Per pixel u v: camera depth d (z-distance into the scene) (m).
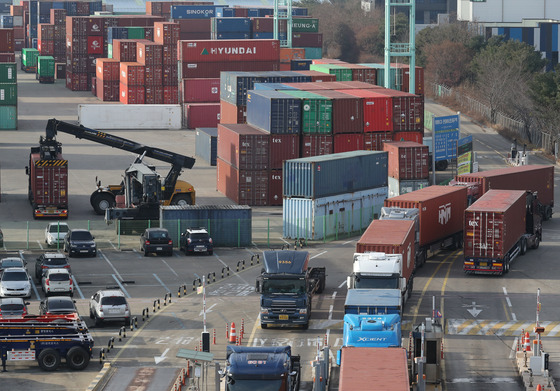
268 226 158.25
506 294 126.31
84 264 142.25
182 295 125.38
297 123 184.88
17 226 166.38
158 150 176.25
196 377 89.50
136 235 163.25
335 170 162.62
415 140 194.38
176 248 155.25
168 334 108.44
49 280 122.50
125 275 135.88
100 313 109.88
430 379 92.06
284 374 77.62
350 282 110.25
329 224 162.75
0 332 95.94
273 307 108.69
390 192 190.00
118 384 91.69
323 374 87.62
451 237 152.88
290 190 161.25
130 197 169.62
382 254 112.88
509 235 138.38
